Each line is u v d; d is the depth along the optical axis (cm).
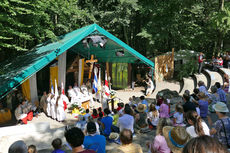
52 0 1113
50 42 1566
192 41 2180
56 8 1220
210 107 886
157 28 1903
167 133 338
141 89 1805
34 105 1145
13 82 868
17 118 996
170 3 1841
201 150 113
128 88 1825
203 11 2311
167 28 1909
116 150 308
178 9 1892
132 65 1800
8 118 1058
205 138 119
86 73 1733
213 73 1684
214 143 115
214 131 374
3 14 799
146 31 1912
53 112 1062
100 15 1905
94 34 1299
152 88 1548
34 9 957
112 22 1939
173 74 1983
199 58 1750
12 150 225
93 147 365
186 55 1914
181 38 2088
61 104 1026
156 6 1870
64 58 1475
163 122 369
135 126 757
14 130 688
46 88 1767
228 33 2178
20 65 1170
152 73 1684
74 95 1255
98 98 1427
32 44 2042
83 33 1125
